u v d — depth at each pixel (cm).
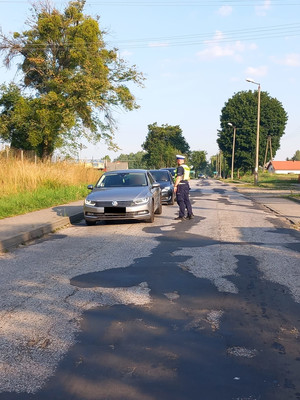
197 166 15575
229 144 8494
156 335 408
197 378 326
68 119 3206
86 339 400
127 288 564
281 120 8581
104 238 967
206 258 738
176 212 1514
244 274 631
